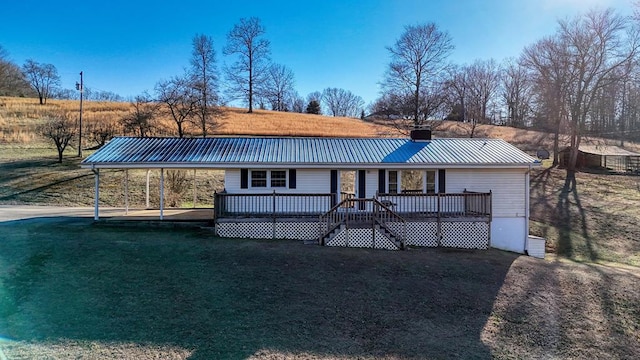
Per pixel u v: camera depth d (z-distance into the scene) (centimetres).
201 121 3238
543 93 3306
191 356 611
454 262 1241
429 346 707
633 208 2225
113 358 588
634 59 2892
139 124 3127
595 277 1205
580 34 3044
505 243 1577
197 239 1307
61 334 645
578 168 3334
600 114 4078
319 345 679
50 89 6178
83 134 3416
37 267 922
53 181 2356
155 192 2298
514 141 4322
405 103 3142
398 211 1522
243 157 1462
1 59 6119
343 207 1529
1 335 628
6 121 3903
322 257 1180
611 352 762
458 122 4928
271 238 1410
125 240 1218
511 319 858
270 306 823
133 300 798
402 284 1002
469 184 1570
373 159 1491
